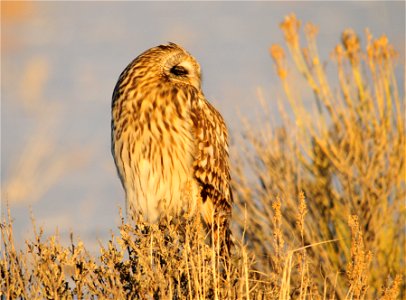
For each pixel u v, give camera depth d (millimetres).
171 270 8289
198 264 8133
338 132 11930
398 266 11320
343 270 11188
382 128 11570
